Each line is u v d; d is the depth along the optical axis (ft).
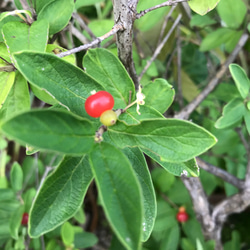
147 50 0.66
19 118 0.18
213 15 0.64
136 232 0.19
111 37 0.54
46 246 0.69
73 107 0.28
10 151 0.96
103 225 1.03
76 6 0.51
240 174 0.75
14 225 0.62
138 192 0.20
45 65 0.26
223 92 0.62
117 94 0.32
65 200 0.27
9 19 0.39
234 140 0.71
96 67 0.32
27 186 0.77
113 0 0.31
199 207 0.66
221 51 0.74
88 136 0.23
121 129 0.25
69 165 0.27
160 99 0.38
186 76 0.82
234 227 0.88
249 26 0.55
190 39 0.76
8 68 0.34
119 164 0.22
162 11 0.56
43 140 0.19
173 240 0.69
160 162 0.30
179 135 0.24
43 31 0.34
